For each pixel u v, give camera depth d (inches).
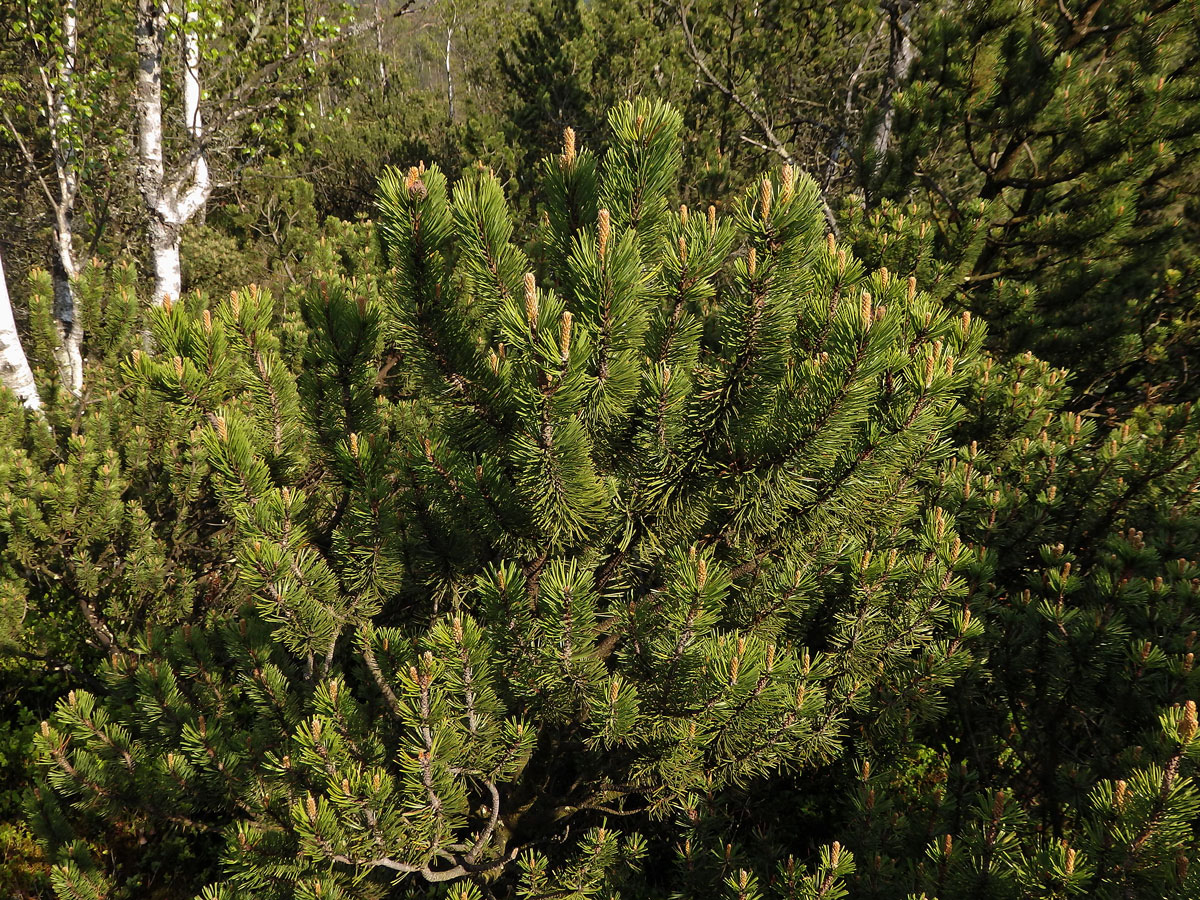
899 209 230.5
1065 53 225.3
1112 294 234.8
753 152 439.8
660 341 91.6
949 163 276.2
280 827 112.4
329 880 96.6
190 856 178.4
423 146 660.1
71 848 136.4
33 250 408.2
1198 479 148.2
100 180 320.8
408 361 94.9
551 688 100.5
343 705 103.6
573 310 92.4
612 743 100.9
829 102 435.8
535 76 581.9
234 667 158.9
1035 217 250.1
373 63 857.5
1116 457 154.1
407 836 99.7
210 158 406.9
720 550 112.7
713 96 428.1
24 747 204.5
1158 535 143.7
